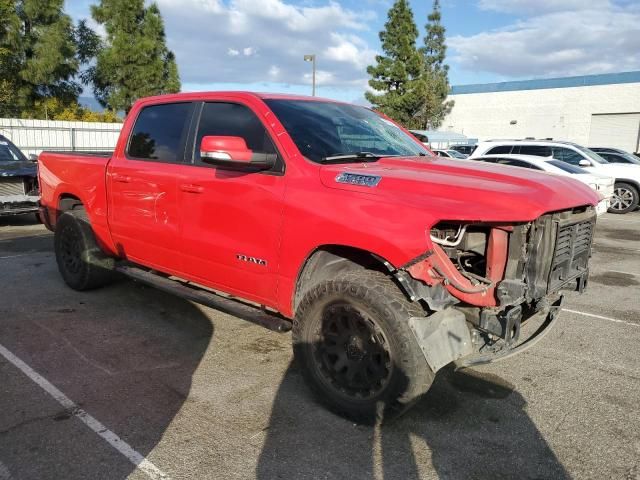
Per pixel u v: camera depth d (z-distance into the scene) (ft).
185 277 14.52
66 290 19.33
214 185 12.83
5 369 12.91
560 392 12.46
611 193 40.50
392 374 9.82
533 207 9.70
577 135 139.95
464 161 13.58
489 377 13.17
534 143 48.80
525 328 16.38
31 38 91.91
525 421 11.12
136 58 94.02
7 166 32.04
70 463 9.34
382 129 14.69
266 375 12.90
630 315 18.43
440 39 155.84
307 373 11.23
